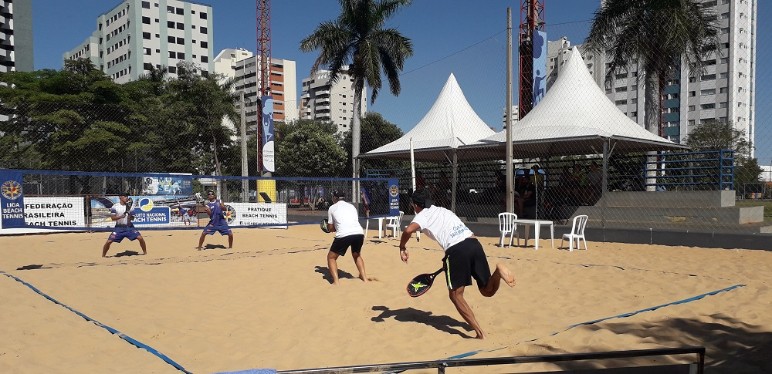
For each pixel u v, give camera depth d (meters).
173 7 81.94
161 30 80.88
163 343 4.43
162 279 7.32
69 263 9.05
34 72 30.47
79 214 14.70
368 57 22.62
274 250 10.77
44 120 23.42
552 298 5.84
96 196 15.02
